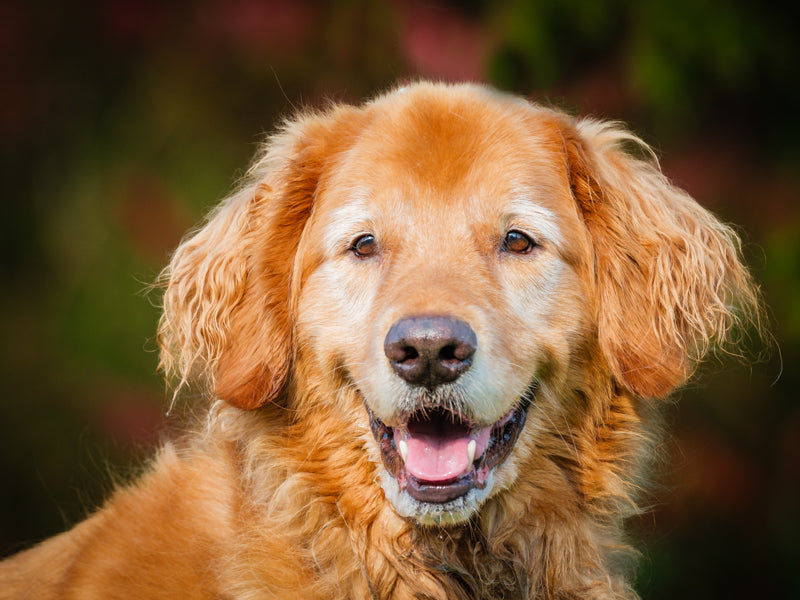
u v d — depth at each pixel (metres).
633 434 4.95
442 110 4.98
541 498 4.77
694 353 5.23
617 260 4.94
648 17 8.85
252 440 4.92
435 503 4.35
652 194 5.27
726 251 5.54
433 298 4.30
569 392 4.79
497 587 4.80
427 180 4.75
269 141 5.72
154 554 4.77
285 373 4.91
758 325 7.04
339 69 9.50
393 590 4.77
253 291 5.05
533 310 4.68
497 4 9.16
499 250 4.73
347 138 5.08
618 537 5.09
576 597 4.83
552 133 5.05
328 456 4.80
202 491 4.96
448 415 4.47
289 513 4.76
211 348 5.15
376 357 4.35
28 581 5.12
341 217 4.82
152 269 9.25
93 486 8.83
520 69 9.05
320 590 4.66
